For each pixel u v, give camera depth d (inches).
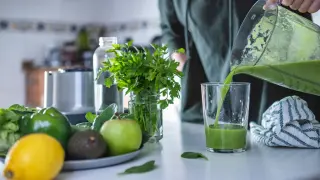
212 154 33.9
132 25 144.0
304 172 28.2
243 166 29.9
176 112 60.9
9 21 132.1
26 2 134.9
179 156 33.0
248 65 33.8
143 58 36.4
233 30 50.2
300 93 47.2
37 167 23.9
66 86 48.1
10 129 29.1
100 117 33.2
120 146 30.5
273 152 34.3
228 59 50.5
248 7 48.8
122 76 36.7
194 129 47.0
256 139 38.3
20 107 34.1
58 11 141.7
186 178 27.0
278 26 32.4
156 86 36.3
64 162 27.5
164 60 36.6
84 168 28.6
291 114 35.4
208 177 27.2
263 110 48.5
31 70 134.6
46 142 24.7
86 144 28.1
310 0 36.5
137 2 141.6
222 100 34.7
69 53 140.9
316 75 32.5
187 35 56.9
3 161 28.4
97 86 43.7
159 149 35.9
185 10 55.9
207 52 53.6
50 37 140.3
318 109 47.2
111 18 150.9
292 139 35.1
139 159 32.0
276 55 32.5
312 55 31.9
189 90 55.4
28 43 135.9
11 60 133.2
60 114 29.4
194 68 56.0
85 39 145.9
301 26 32.5
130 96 38.8
